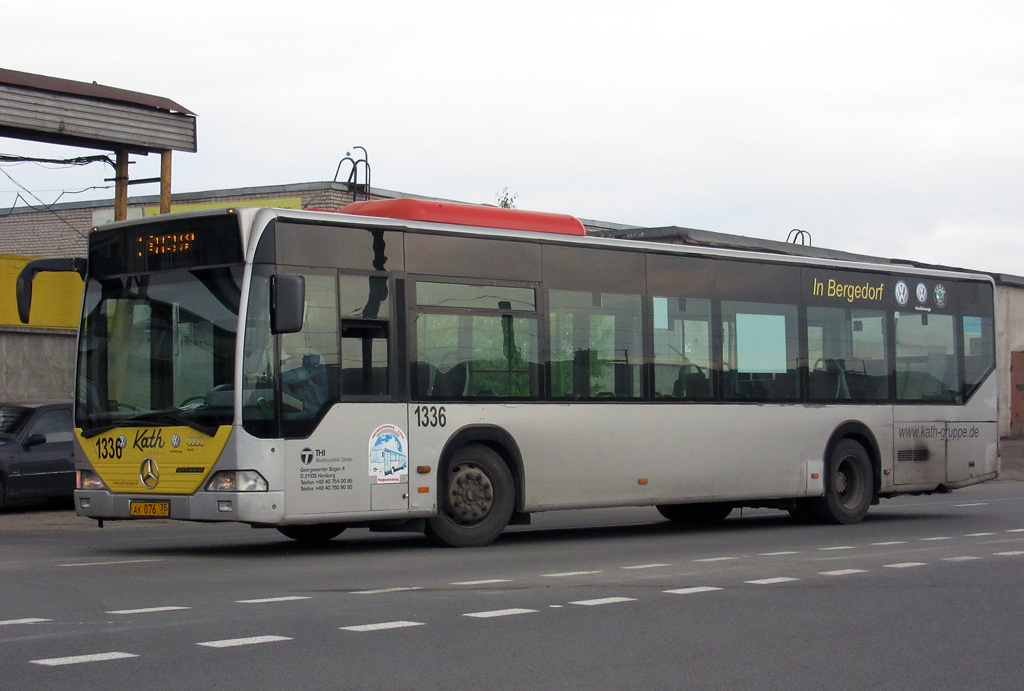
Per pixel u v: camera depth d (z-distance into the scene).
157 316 13.43
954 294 20.38
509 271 14.94
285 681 7.00
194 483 12.91
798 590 10.82
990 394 20.75
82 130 23.30
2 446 19.92
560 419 15.23
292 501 12.95
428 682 7.05
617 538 16.25
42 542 15.62
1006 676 7.47
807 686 7.14
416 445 13.96
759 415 17.42
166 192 24.83
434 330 14.22
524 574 11.80
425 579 11.38
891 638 8.65
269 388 12.88
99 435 13.59
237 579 11.30
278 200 37.09
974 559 13.38
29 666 7.32
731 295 17.30
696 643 8.35
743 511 22.50
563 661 7.70
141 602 9.79
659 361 16.34
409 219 14.28
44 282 26.03
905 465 19.39
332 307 13.41
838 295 18.66
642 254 16.31
